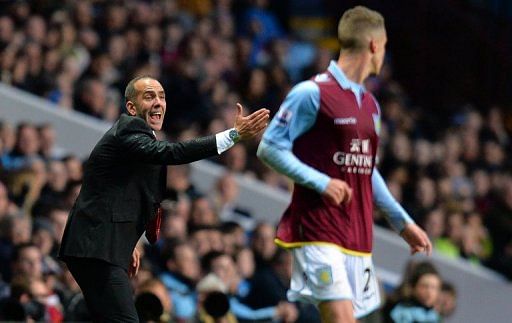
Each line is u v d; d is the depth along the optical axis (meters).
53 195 22.86
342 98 13.01
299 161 12.84
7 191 22.19
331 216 12.92
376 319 19.50
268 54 34.50
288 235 13.09
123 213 12.02
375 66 13.34
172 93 29.88
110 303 11.95
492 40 39.25
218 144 11.93
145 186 12.16
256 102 31.39
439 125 35.59
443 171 32.12
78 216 12.04
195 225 23.45
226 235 22.75
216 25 34.09
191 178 28.17
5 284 18.75
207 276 18.11
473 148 34.06
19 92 27.56
